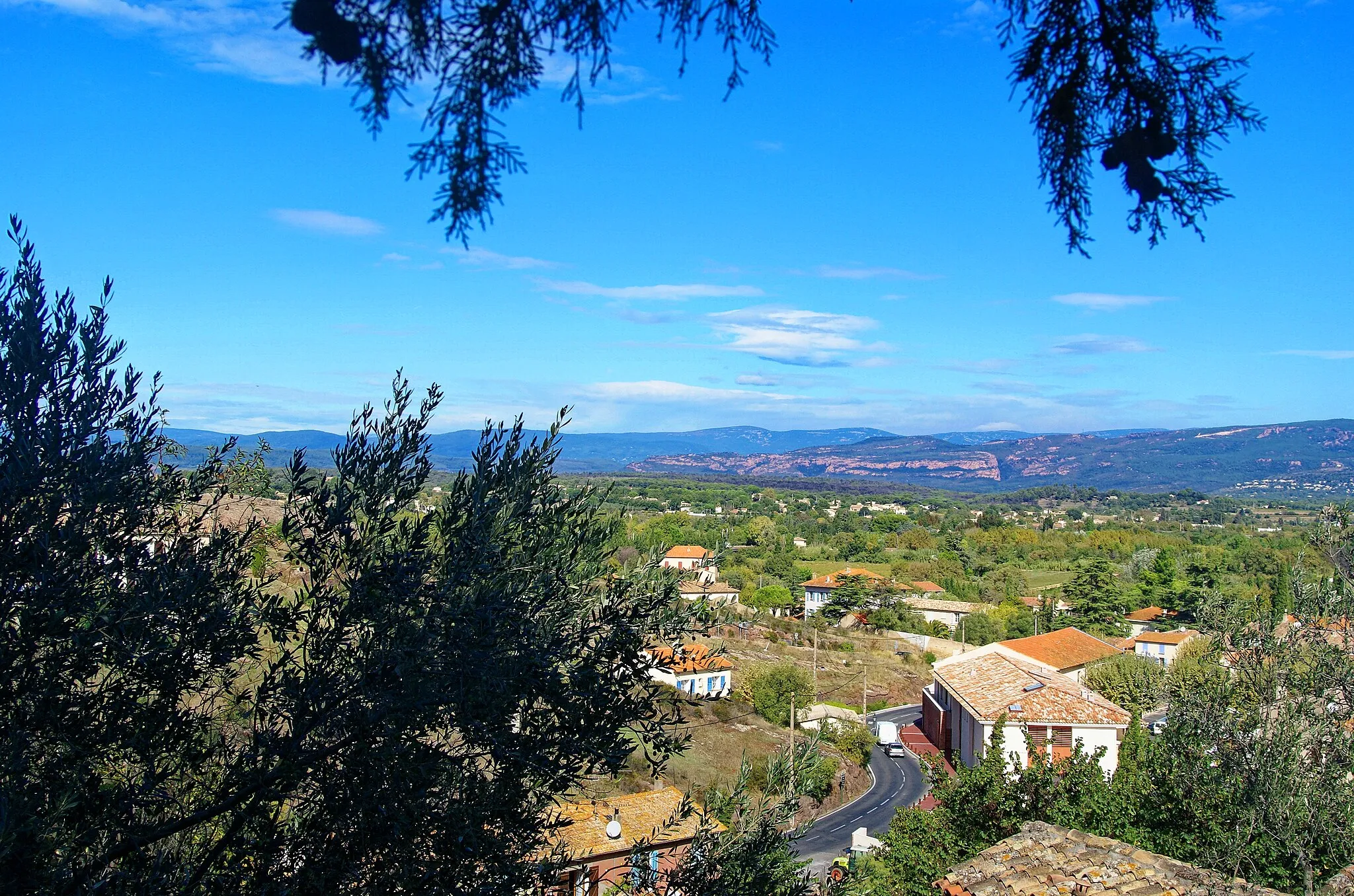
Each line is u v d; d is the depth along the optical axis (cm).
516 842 577
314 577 572
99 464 537
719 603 673
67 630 489
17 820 432
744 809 773
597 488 687
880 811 3631
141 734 514
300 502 589
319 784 524
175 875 502
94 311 568
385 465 623
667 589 624
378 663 515
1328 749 1131
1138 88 296
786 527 17750
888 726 4666
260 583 587
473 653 511
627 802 1933
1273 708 1192
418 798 505
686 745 651
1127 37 295
